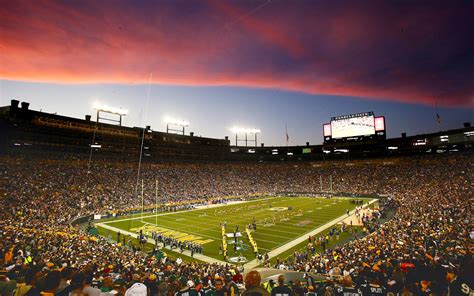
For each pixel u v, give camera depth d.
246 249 28.06
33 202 39.66
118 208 48.84
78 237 24.11
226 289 5.59
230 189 79.94
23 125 51.38
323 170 93.88
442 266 7.66
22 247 15.25
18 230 22.33
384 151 85.06
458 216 25.19
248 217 46.06
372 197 68.31
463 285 3.78
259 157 107.50
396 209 45.03
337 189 79.62
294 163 103.50
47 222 33.12
